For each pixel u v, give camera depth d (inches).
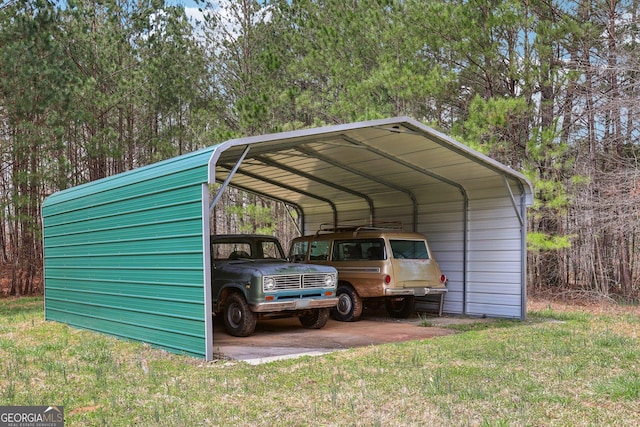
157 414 214.5
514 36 690.2
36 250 892.0
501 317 500.4
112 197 433.4
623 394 238.5
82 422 213.2
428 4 701.3
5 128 797.2
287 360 320.5
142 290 391.2
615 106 635.5
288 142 399.9
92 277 460.8
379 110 701.3
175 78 980.6
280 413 221.8
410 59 708.0
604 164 727.7
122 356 343.3
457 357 319.9
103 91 923.4
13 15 730.2
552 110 721.0
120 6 980.6
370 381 267.3
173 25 992.2
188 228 343.6
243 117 763.4
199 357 331.9
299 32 942.4
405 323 487.2
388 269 479.5
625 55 653.9
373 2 772.6
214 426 207.5
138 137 968.3
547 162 649.6
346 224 652.1
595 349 340.8
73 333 446.0
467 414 216.5
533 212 617.0
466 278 531.5
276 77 925.8
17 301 759.7
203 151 342.6
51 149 768.3
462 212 536.4
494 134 666.2
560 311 565.3
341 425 207.0
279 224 951.6
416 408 224.8
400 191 585.6
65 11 874.8
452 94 735.7
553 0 724.0
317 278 430.6
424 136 418.6
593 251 671.8
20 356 339.3
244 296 414.3
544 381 263.4
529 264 709.9
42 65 709.9
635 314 538.6
